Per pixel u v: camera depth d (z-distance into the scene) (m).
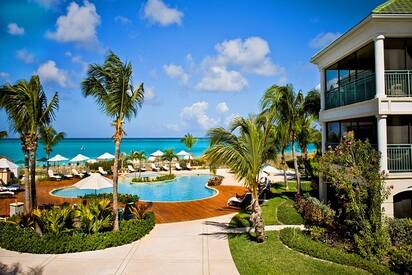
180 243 12.98
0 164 28.08
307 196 18.45
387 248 10.98
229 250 12.09
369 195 11.85
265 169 24.08
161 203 21.83
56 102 15.67
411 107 13.12
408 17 12.88
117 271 10.21
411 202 14.67
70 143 144.25
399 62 14.48
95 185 16.19
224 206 20.75
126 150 102.12
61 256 11.52
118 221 13.87
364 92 15.30
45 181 32.94
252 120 12.65
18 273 10.03
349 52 15.82
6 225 13.02
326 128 19.89
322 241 12.37
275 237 13.22
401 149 13.75
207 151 12.24
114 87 13.35
